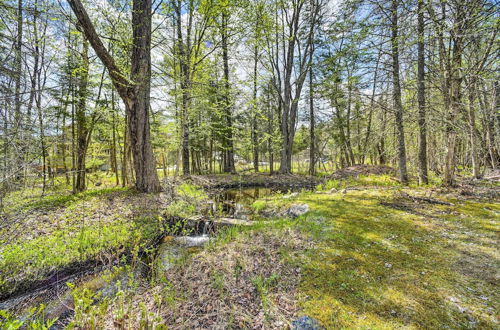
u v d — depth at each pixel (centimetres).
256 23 1107
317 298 238
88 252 412
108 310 257
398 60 721
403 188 724
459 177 873
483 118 746
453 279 254
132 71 716
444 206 514
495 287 236
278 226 459
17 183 377
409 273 271
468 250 315
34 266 361
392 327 194
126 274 360
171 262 381
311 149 1700
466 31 528
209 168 2038
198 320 221
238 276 289
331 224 445
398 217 466
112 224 519
